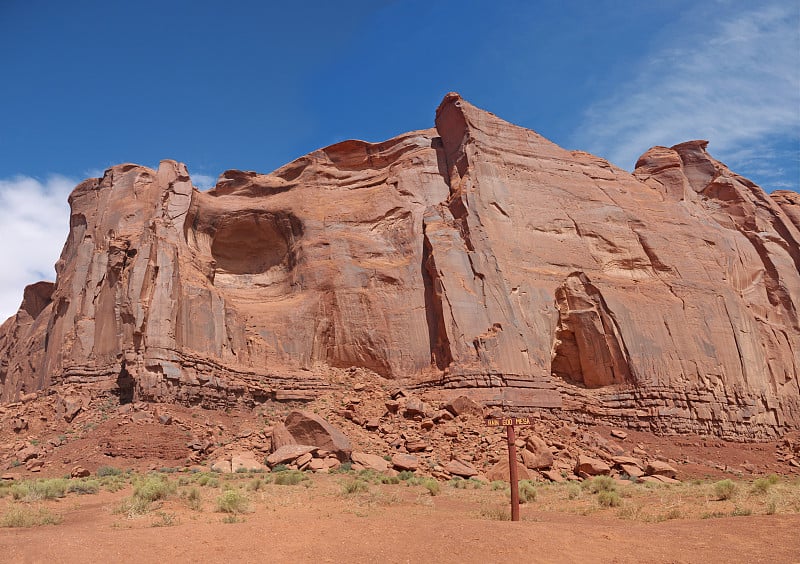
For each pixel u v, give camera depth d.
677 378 38.72
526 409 34.12
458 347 35.19
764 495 17.97
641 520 15.02
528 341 37.31
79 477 23.55
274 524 12.59
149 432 27.25
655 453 33.62
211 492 18.23
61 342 38.75
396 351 37.41
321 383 36.56
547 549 10.35
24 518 13.38
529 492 20.06
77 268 40.66
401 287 39.19
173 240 36.69
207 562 9.57
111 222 39.69
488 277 37.88
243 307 39.84
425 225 40.66
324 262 41.25
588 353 38.84
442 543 10.69
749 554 10.02
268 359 37.53
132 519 13.38
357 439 28.75
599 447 32.03
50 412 32.34
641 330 39.31
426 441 28.89
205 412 31.66
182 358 32.47
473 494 20.89
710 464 33.25
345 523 12.79
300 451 25.12
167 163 41.34
